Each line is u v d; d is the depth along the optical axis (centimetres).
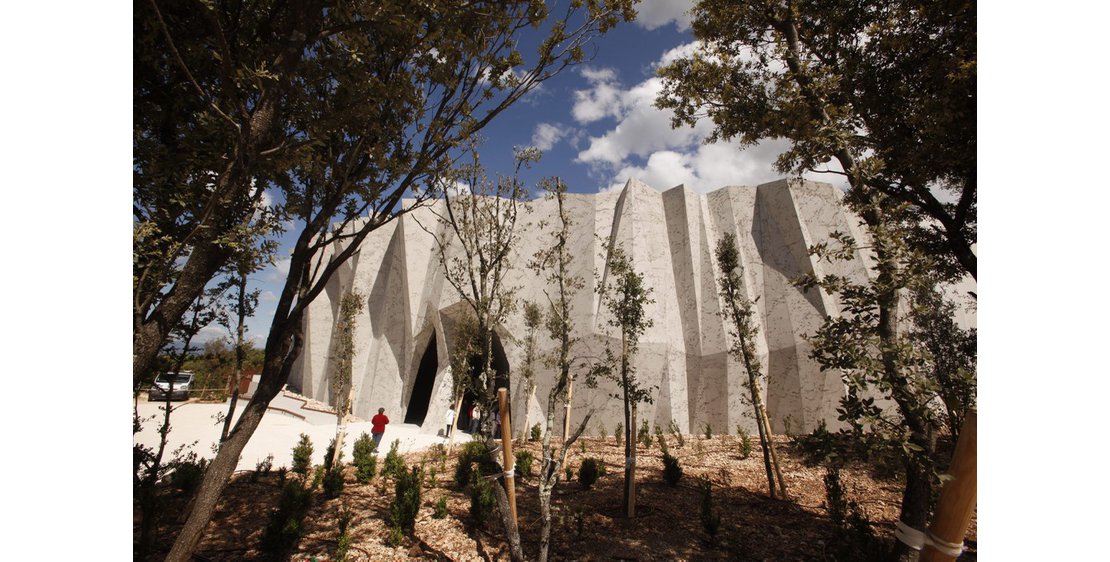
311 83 482
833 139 505
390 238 2691
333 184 553
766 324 1798
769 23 703
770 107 688
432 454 1402
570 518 787
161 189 446
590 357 1784
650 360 1775
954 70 510
